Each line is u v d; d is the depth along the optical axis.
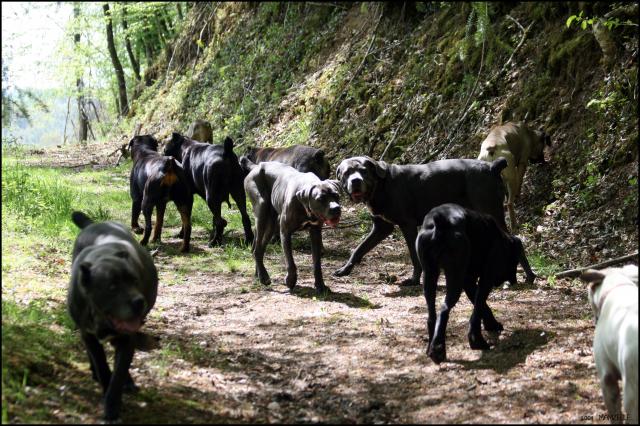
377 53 15.78
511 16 13.16
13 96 7.39
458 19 14.42
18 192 10.68
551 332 6.48
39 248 8.56
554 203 10.06
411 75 14.31
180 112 22.97
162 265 9.43
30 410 4.40
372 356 6.05
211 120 20.55
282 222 8.09
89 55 31.42
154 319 6.92
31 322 5.78
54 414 4.42
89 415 4.50
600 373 4.32
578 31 11.67
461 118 12.48
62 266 8.04
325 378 5.57
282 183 8.19
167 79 25.97
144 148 11.52
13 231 9.06
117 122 28.53
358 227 11.47
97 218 11.23
